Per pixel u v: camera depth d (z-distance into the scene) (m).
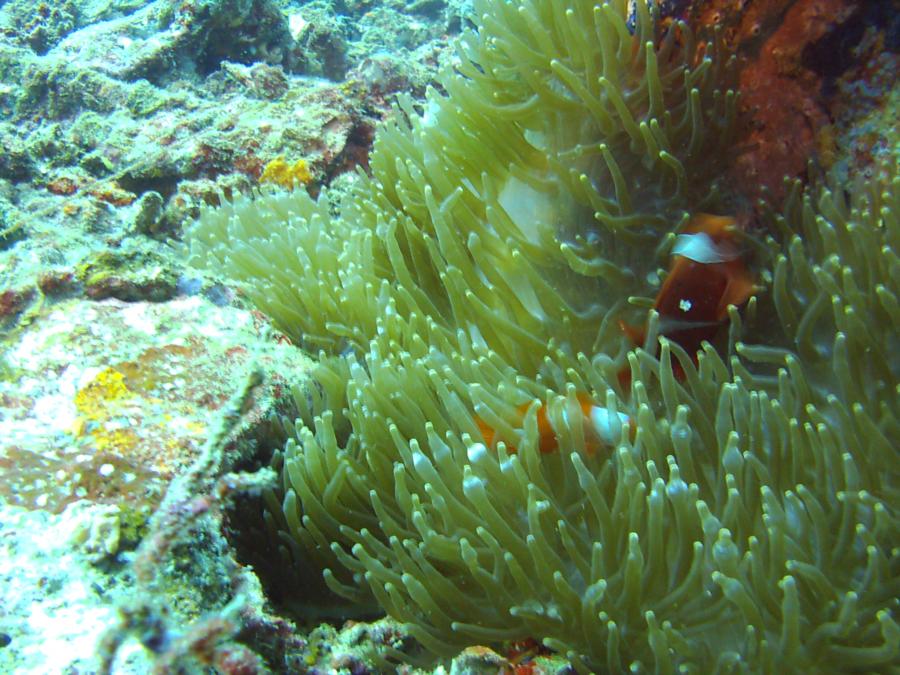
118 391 0.48
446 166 0.58
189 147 0.85
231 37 1.26
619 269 0.53
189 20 1.21
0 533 0.40
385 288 0.53
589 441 0.45
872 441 0.42
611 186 0.54
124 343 0.51
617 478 0.44
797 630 0.38
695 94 0.52
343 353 0.57
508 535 0.43
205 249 0.67
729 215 0.53
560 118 0.56
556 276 0.54
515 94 0.58
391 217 0.59
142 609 0.35
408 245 0.59
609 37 0.53
